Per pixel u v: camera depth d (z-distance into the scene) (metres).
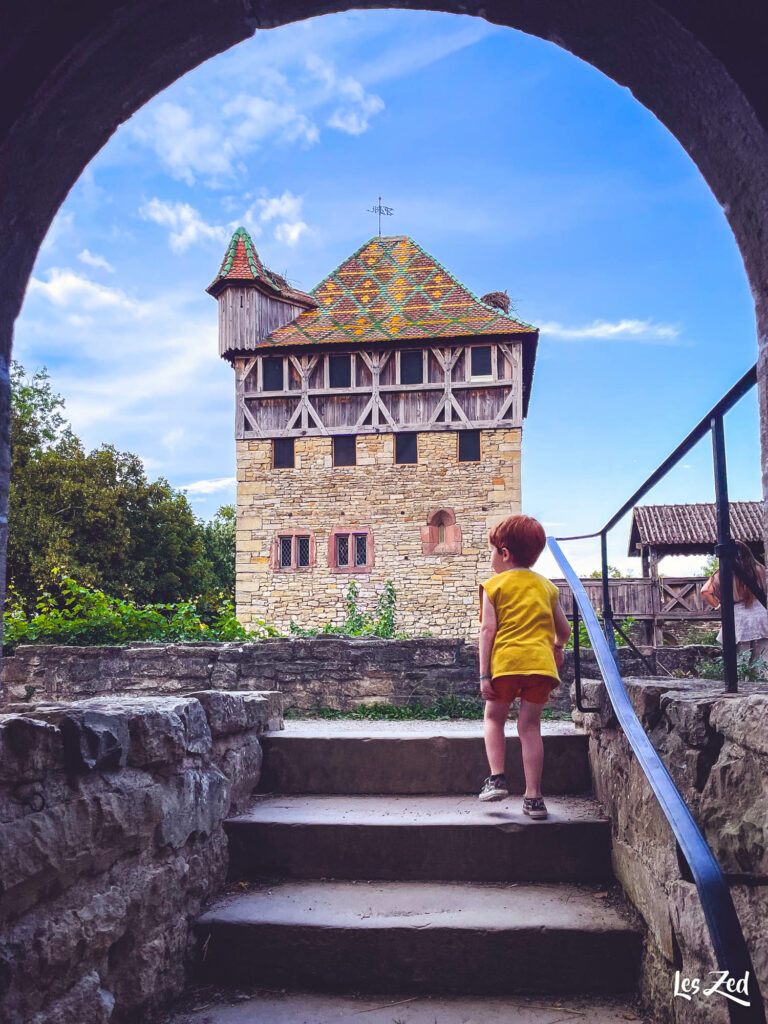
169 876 2.54
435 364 22.56
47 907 1.93
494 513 21.72
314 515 22.33
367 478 22.27
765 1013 1.61
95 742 2.09
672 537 20.50
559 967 2.56
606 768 3.20
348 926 2.62
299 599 22.00
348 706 6.88
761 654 4.85
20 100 1.76
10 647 8.55
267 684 7.02
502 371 22.25
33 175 1.91
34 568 25.09
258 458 22.72
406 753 3.73
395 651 6.89
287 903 2.85
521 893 2.93
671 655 6.79
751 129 1.73
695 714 2.08
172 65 1.97
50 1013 1.88
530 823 3.09
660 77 1.89
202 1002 2.52
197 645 7.34
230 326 22.80
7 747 1.76
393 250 25.64
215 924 2.68
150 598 30.34
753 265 1.85
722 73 1.72
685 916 2.08
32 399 29.72
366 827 3.12
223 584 41.00
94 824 2.09
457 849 3.09
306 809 3.40
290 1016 2.41
